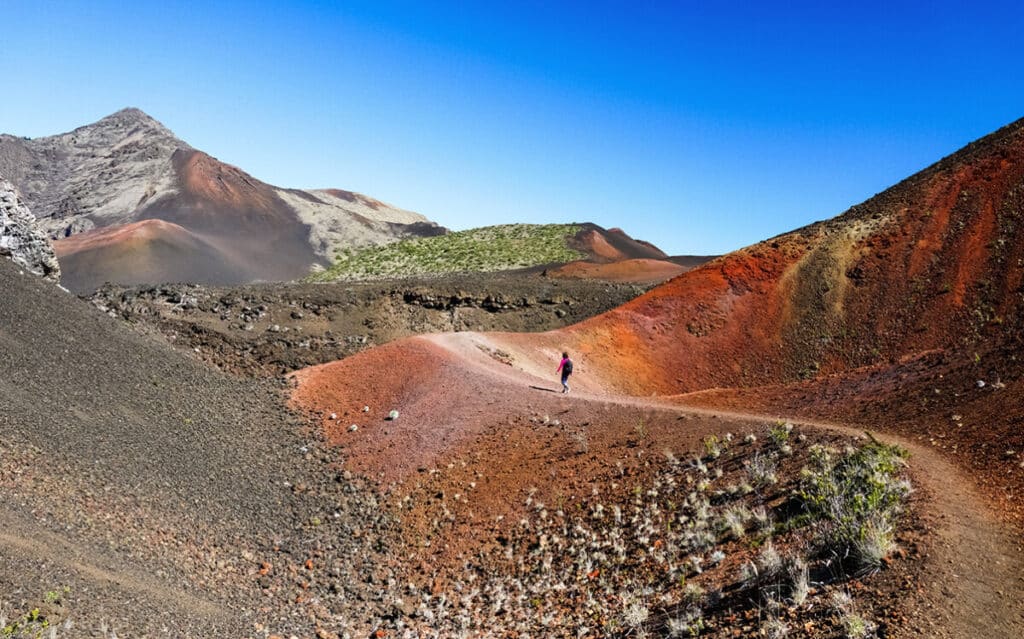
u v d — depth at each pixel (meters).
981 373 15.47
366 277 86.81
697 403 21.27
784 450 13.02
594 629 9.68
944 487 10.26
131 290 40.06
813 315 39.38
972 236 39.09
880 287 39.31
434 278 70.88
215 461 17.08
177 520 13.13
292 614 11.16
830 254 42.78
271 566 12.98
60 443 13.52
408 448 19.05
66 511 11.05
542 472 16.06
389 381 24.00
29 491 11.05
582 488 14.75
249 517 14.88
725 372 37.44
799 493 10.79
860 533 8.60
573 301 55.72
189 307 39.41
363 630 11.11
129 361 21.33
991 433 12.16
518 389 21.31
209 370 24.98
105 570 9.53
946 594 7.41
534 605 11.15
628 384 35.09
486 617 11.20
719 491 12.38
